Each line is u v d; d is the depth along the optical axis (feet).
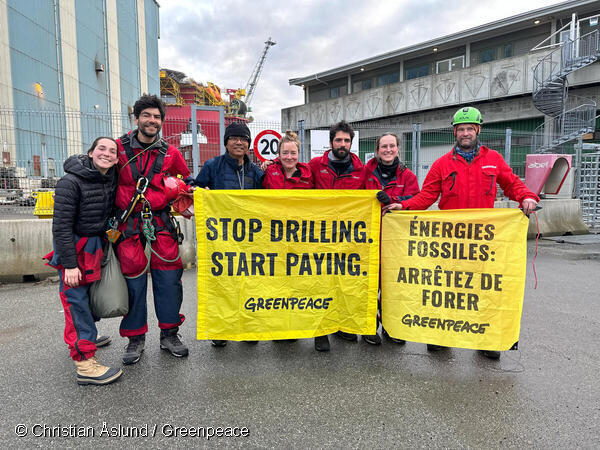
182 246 19.92
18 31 78.43
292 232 10.40
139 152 9.54
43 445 6.93
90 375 8.93
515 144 41.52
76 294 8.84
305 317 10.56
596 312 13.96
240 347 11.07
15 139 24.58
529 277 18.80
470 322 10.15
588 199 36.88
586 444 6.99
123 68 127.54
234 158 11.03
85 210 8.64
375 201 10.50
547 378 9.34
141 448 6.89
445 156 11.00
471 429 7.42
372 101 79.92
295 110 92.63
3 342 11.31
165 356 10.46
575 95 55.83
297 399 8.42
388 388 8.89
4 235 17.70
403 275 10.52
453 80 69.67
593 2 59.93
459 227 10.16
